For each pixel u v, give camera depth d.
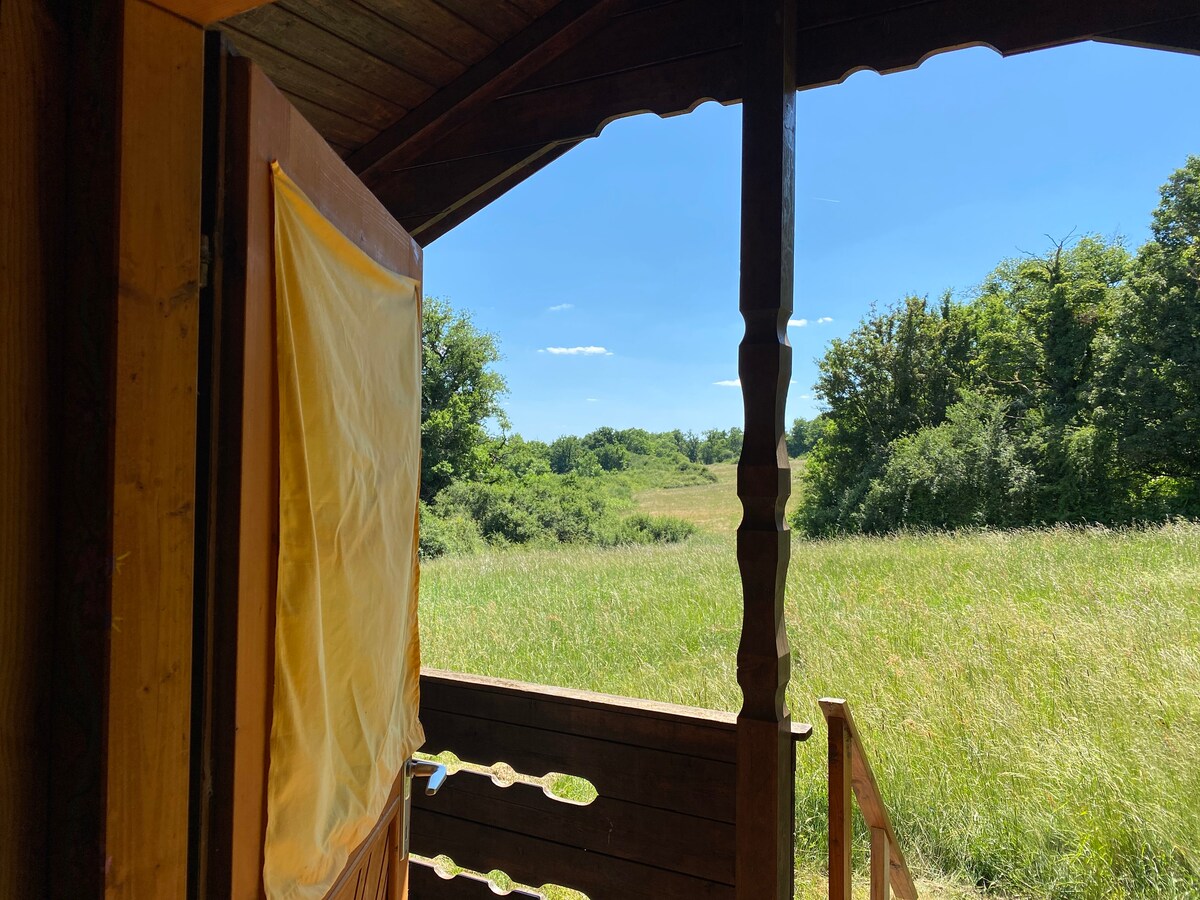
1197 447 15.22
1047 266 18.34
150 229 0.68
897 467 18.34
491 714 2.45
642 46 2.21
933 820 3.33
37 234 0.62
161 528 0.70
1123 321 16.48
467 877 2.49
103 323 0.64
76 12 0.64
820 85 2.02
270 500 0.94
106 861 0.64
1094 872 2.96
